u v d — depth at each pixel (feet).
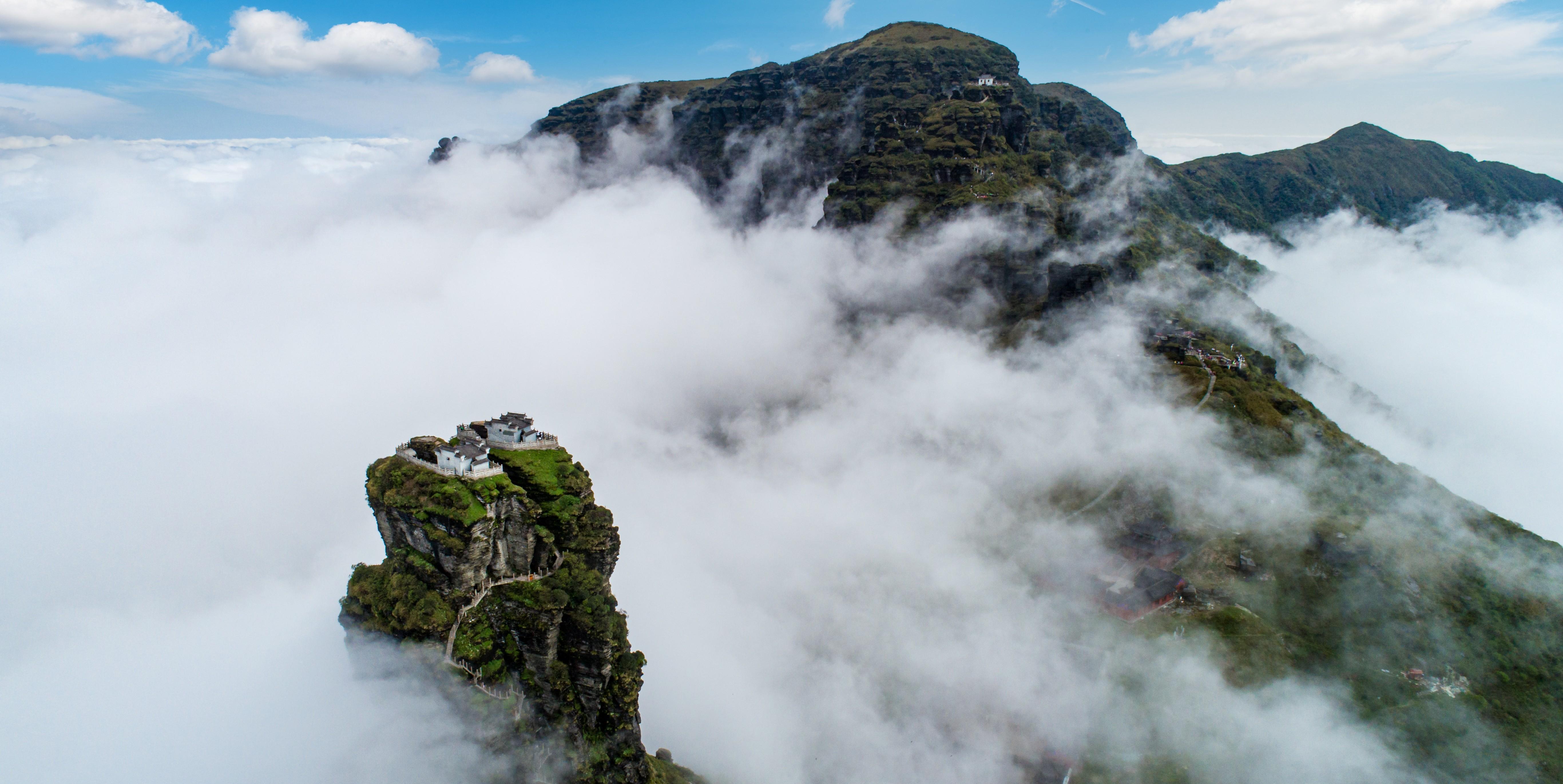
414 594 397.19
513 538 425.28
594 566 442.09
